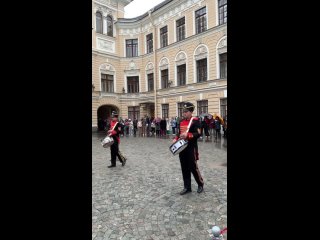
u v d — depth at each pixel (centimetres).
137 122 1853
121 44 2181
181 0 1752
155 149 1007
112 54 2127
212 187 436
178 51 1809
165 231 276
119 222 302
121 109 2200
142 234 271
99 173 566
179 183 471
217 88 1524
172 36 1859
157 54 1998
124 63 2191
